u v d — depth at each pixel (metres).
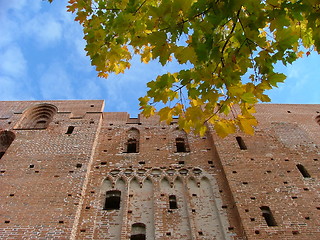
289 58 6.22
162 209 16.98
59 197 16.66
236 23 6.40
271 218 16.19
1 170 18.53
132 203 17.50
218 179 18.98
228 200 17.48
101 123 24.39
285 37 5.99
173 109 7.46
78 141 21.12
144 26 6.58
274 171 19.05
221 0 5.62
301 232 15.09
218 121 7.25
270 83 6.35
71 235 14.62
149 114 8.06
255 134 22.64
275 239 14.71
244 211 16.19
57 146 20.62
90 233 15.52
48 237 14.42
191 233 15.59
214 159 20.58
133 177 19.25
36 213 15.69
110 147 21.92
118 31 6.73
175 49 6.15
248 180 18.23
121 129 23.88
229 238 15.33
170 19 5.91
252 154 20.44
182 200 17.70
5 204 16.20
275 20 5.95
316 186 18.06
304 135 22.95
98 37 7.37
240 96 6.39
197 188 18.52
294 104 27.75
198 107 7.14
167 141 22.53
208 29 5.86
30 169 18.66
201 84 6.58
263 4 5.60
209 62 6.46
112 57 7.64
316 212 16.25
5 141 22.45
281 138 22.44
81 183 17.69
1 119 23.95
